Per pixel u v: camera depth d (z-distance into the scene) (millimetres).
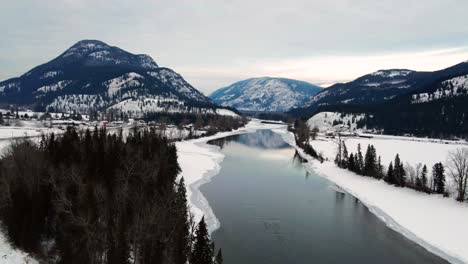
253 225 55375
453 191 72938
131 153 62188
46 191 41031
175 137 169125
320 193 77562
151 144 78250
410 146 160375
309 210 64625
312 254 46125
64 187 40781
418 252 47969
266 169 103500
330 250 47594
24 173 43844
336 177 94562
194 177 85688
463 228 54875
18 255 34812
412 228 56406
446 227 55781
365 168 95125
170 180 59750
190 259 36750
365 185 85188
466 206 64312
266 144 172625
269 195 73750
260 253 45656
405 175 83250
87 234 33906
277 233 52562
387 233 54500
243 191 75938
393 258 45969
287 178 91875
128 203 40688
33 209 37250
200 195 70250
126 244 33750
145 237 34844
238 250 46188
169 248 36062
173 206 44062
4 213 39188
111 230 34906
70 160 52875
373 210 65562
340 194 77375
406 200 71125
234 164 109812
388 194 76312
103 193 41469
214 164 106188
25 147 53938
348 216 61969
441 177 73312
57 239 38000
